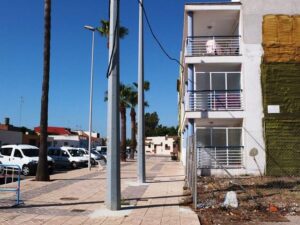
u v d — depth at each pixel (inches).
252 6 1016.2
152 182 833.5
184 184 791.1
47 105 858.8
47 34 859.4
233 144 995.9
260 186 753.0
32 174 1062.4
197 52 1093.1
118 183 492.7
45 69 858.1
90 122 1314.0
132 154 2352.4
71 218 437.1
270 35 1008.2
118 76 494.3
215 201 565.0
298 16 1011.9
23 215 449.1
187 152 774.5
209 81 1030.4
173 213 473.7
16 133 2085.4
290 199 586.2
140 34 832.3
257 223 427.8
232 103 1015.0
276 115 985.5
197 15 1058.7
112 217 446.0
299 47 1002.7
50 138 2588.6
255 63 1003.3
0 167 757.9
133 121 2354.8
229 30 1160.2
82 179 890.1
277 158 975.6
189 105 1017.5
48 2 858.1
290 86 993.5
